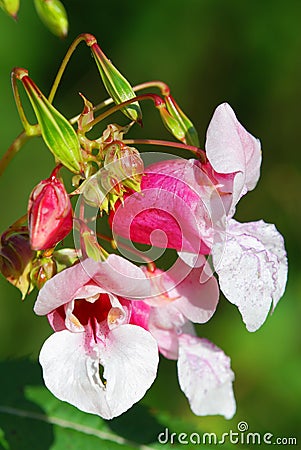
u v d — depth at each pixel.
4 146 0.58
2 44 0.60
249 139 0.34
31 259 0.34
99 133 0.61
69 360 0.33
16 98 0.35
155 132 0.62
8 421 0.38
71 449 0.38
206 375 0.35
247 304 0.34
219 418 0.54
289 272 0.62
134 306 0.34
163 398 0.56
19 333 0.57
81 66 0.62
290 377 0.57
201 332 0.59
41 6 0.35
